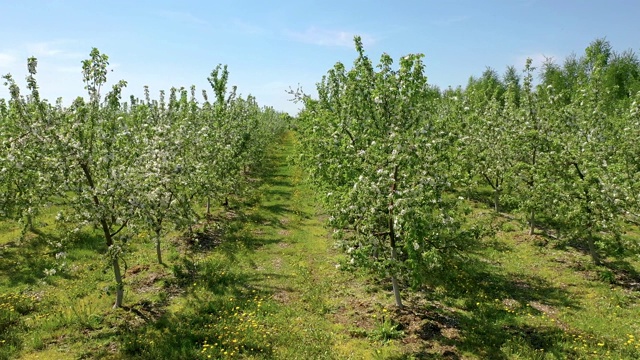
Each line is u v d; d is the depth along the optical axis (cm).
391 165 1012
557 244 1717
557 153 1531
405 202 926
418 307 1178
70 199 1018
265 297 1251
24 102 1042
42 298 1218
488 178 2184
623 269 1452
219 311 1142
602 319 1102
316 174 1500
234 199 2534
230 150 2195
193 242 1741
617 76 4366
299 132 1694
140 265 1476
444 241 1145
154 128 1423
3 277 1364
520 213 1945
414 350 958
